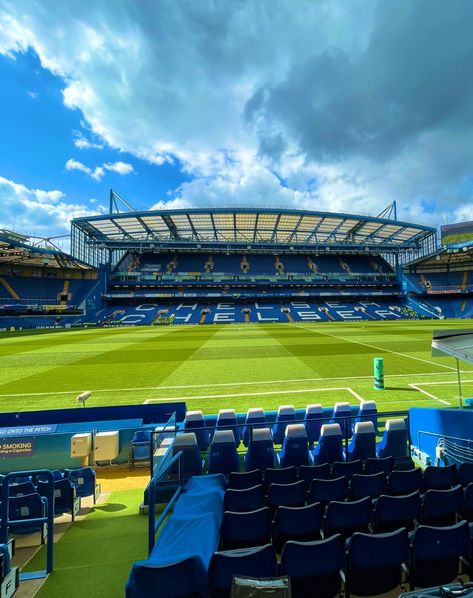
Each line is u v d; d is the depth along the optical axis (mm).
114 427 9016
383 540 3158
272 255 83000
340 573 3277
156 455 6676
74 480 6191
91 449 8148
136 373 17359
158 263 78250
